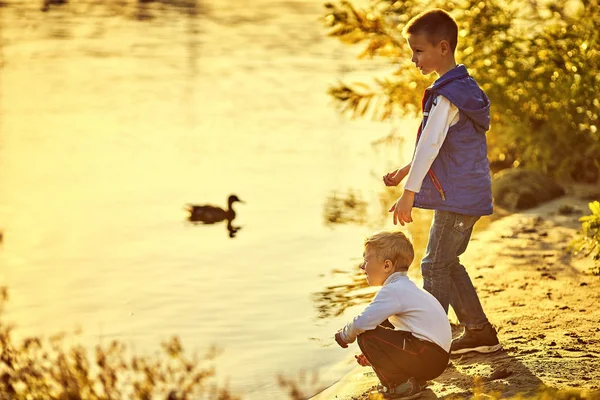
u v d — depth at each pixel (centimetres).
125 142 6334
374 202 4619
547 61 4575
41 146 6181
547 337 2219
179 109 7588
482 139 1930
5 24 14412
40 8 17300
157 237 4059
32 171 5447
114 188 5031
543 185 4188
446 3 4747
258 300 3095
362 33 4806
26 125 6900
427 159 1839
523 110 4716
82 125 6912
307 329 2755
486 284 2820
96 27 14375
